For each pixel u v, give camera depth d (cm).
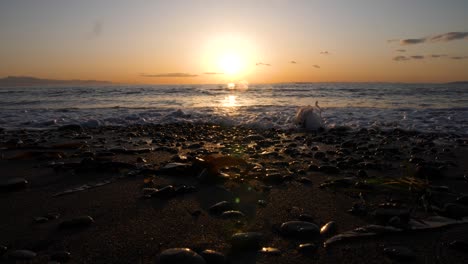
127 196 336
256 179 397
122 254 217
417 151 590
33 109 1447
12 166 467
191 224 267
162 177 405
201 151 573
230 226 263
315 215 287
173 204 313
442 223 262
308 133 858
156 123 1083
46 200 326
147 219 277
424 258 213
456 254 218
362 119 1070
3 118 1146
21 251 217
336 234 247
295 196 338
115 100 2144
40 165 472
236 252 222
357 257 215
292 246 231
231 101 2030
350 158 516
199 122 1089
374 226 256
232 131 889
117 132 874
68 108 1502
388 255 216
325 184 374
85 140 731
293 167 466
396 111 1235
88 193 347
